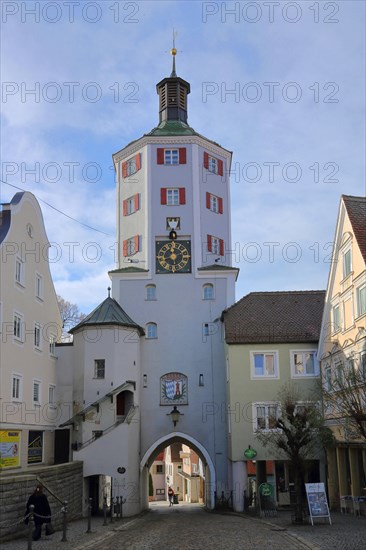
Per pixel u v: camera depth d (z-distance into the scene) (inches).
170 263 2031.3
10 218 1477.6
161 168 2110.0
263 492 1413.6
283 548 769.6
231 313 1807.3
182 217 2071.9
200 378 1939.0
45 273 1753.2
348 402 1012.5
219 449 1884.8
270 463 1702.8
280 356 1701.5
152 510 1952.5
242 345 1710.1
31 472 1042.1
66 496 1285.7
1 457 1378.0
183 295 2005.4
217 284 2012.8
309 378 1684.3
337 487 1496.1
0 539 827.4
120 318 1860.2
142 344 1967.3
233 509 1663.4
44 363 1721.2
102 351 1811.0
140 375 1934.1
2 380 1374.3
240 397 1681.8
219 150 2187.5
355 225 1348.4
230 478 1790.1
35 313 1643.7
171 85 2250.2
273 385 1686.8
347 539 861.8
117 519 1423.5
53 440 1788.9
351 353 1360.7
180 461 3373.5
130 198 2142.0
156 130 2169.0
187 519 1409.9
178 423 1904.5
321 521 1146.7
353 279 1346.0
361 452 1349.7
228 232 2143.2
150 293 2014.0
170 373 1943.9
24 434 1534.2
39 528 888.9
